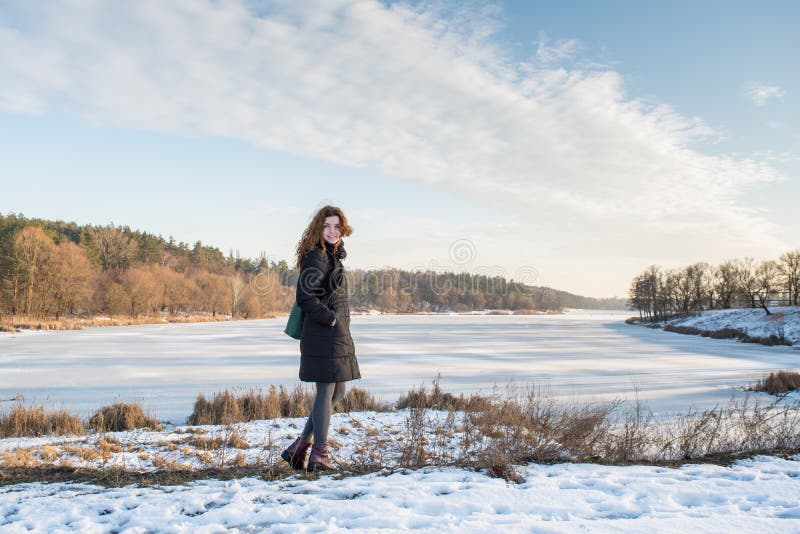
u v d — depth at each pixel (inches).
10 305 2070.6
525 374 753.6
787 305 2326.5
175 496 108.6
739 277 2733.8
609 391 585.0
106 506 103.2
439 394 435.5
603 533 85.0
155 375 700.0
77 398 513.0
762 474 132.6
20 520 95.5
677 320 2605.8
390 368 805.9
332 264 142.6
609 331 2294.5
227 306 3287.4
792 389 593.6
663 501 107.0
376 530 87.0
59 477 137.3
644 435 212.2
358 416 351.6
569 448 183.9
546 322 3326.8
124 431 330.0
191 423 368.2
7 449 246.1
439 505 103.0
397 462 192.4
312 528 88.7
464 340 1557.6
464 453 203.0
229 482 123.7
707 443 203.6
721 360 1043.3
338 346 141.3
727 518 93.0
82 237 3120.1
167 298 2918.3
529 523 90.4
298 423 328.5
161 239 4510.3
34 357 933.8
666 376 751.1
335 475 133.6
